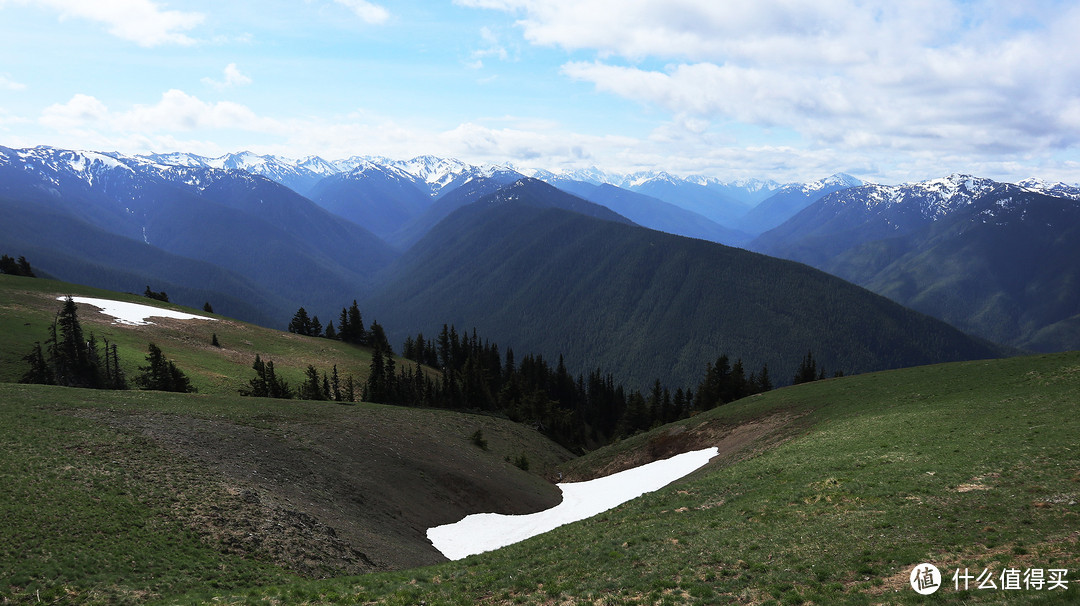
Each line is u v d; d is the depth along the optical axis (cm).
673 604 1953
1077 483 2489
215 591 2533
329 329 16525
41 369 7331
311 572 3039
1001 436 3478
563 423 13125
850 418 5116
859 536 2342
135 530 2933
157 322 11812
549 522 5269
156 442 4278
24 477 3203
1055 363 5134
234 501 3547
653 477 6269
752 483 3691
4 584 2278
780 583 1995
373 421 6812
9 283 11575
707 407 13050
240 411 5738
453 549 4397
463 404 12375
